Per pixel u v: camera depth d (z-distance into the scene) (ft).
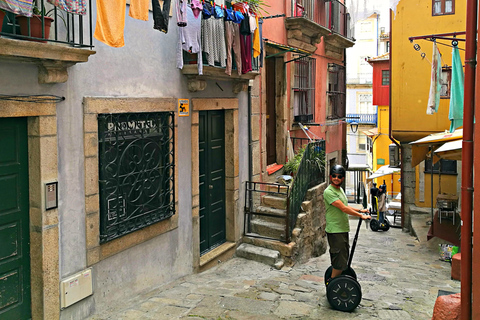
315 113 44.65
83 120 16.57
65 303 15.99
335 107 51.26
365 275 25.53
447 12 42.27
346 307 18.24
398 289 22.22
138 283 19.89
